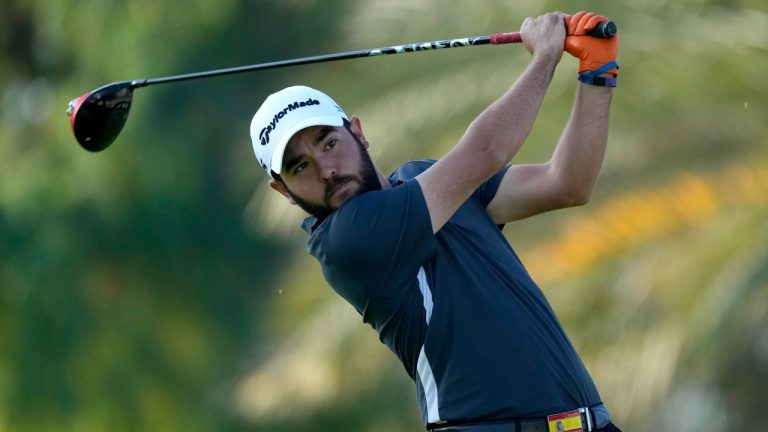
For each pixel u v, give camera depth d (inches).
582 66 736.3
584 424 689.6
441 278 697.0
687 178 1295.5
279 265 2349.9
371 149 1439.5
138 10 2284.7
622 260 1284.4
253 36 2388.0
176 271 2384.4
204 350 2379.4
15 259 2255.2
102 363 2303.2
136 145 2320.4
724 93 1322.6
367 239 694.5
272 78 2381.9
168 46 2329.0
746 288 1214.9
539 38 734.5
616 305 1275.8
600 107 737.6
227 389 2301.9
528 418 681.0
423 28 1460.4
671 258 1263.5
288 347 1638.8
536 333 692.7
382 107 1448.1
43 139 2299.5
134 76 2294.5
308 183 716.7
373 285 698.2
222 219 2396.7
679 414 1494.8
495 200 760.3
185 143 2364.7
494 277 701.9
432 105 1418.6
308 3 2321.6
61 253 2265.0
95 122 846.5
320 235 711.1
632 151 1326.3
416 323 696.4
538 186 750.5
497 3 1411.2
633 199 1296.8
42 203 2267.5
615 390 1273.4
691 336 1235.9
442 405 690.8
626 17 1343.5
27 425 2253.9
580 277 1290.6
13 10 2357.3
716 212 1274.6
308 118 711.1
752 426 1476.4
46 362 2252.7
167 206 2358.5
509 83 1390.3
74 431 2276.1
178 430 2329.0
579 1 1359.5
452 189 700.0
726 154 1310.3
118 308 2329.0
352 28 1512.1
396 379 1644.9
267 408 1668.3
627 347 1267.2
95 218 2305.6
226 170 2384.4
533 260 1315.2
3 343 2256.4
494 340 687.1
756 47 1318.9
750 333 1337.4
